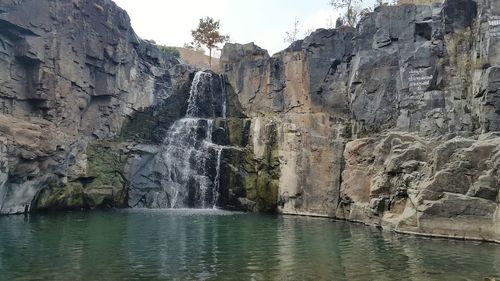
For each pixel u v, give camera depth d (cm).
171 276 1423
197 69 4828
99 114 4041
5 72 3175
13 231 2330
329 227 2723
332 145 3625
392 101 3456
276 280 1379
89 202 3716
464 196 2259
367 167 3142
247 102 4472
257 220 3102
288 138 3884
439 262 1644
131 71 4372
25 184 3186
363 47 3728
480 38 2973
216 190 4147
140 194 4075
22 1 3192
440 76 3216
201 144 4306
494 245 2023
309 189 3659
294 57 4184
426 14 3409
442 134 3028
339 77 3919
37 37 3303
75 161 3647
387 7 3619
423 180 2484
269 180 3919
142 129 4403
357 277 1418
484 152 2295
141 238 2184
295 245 2031
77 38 3684
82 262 1608
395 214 2658
